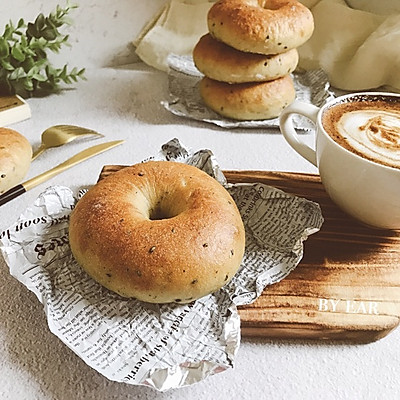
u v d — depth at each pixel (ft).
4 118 2.42
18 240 1.81
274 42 2.34
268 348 1.73
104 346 1.65
